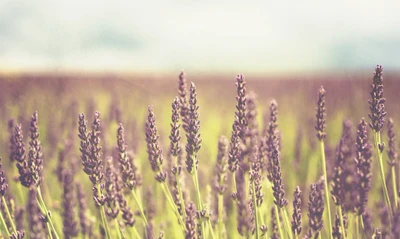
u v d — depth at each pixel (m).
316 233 0.69
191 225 0.69
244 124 0.69
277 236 0.76
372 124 0.69
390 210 0.69
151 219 0.87
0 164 0.69
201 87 3.08
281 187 0.69
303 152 1.22
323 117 0.72
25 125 1.22
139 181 0.78
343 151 0.68
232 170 0.70
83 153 0.67
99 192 0.68
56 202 0.91
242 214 0.70
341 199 0.68
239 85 0.69
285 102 2.45
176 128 0.70
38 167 0.69
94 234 0.82
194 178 0.70
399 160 0.83
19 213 0.77
